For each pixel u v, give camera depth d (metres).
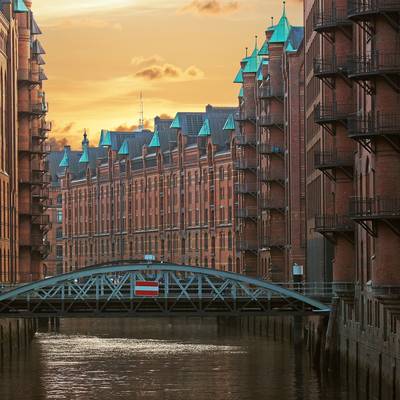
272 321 138.12
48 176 161.50
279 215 146.12
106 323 180.38
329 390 85.88
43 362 108.44
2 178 132.00
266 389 87.62
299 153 138.12
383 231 74.62
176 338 141.88
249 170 168.12
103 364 106.56
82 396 85.81
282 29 146.62
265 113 152.75
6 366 104.94
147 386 90.75
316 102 117.25
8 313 94.00
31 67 150.38
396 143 74.12
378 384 76.69
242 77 178.38
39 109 148.12
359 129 75.50
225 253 199.62
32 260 155.38
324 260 114.06
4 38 135.25
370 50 78.62
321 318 100.69
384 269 74.56
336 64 92.00
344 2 92.12
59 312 94.50
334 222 92.75
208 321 184.00
